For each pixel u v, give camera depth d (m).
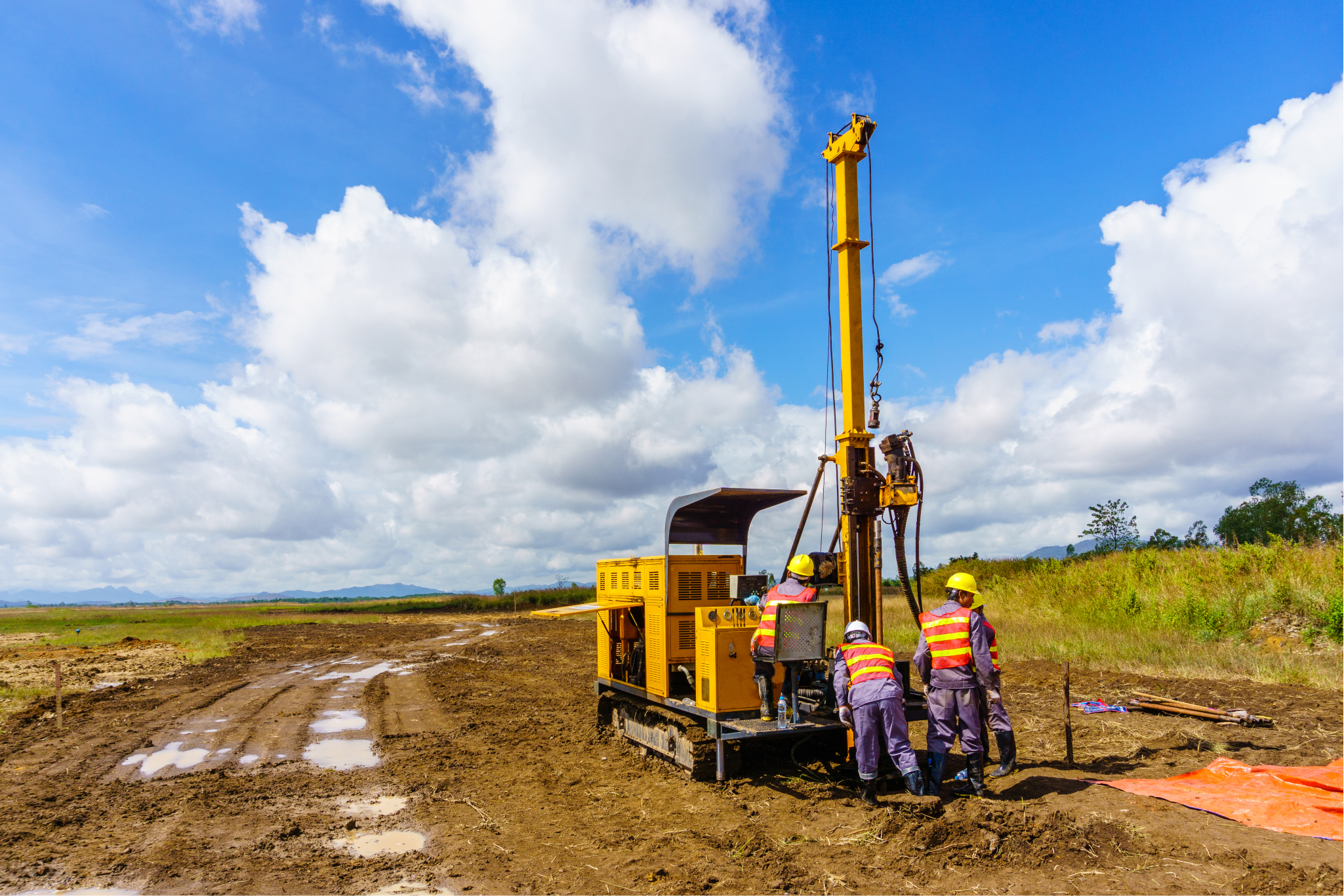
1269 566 17.09
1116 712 10.04
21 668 17.25
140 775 8.36
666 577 8.48
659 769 8.09
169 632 29.14
